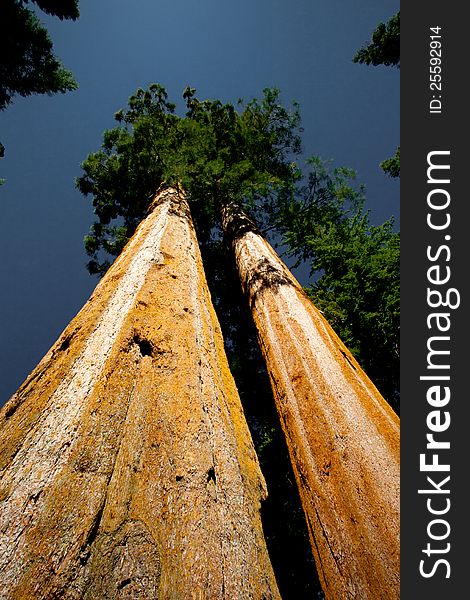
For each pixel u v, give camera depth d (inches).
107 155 499.5
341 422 140.3
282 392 168.1
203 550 78.6
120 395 104.7
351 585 105.7
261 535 102.3
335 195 523.5
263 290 229.1
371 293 396.8
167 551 76.0
